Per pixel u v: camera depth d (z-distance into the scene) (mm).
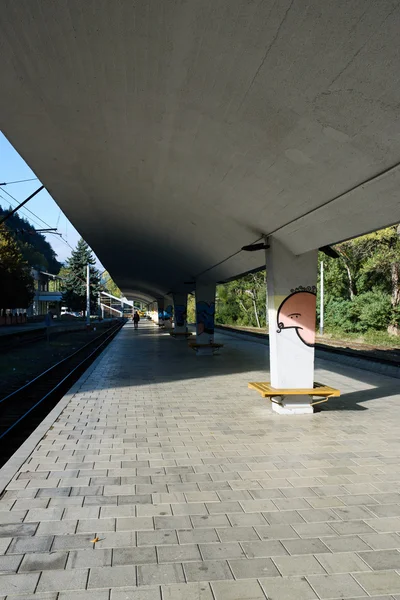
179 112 6195
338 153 5309
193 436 6605
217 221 10281
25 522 3879
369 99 4328
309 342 8266
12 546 3477
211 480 4859
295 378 8219
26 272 51750
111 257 25547
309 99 4742
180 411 8312
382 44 3756
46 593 2893
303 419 7648
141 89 5816
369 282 33562
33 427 9180
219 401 9242
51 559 3295
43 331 39938
